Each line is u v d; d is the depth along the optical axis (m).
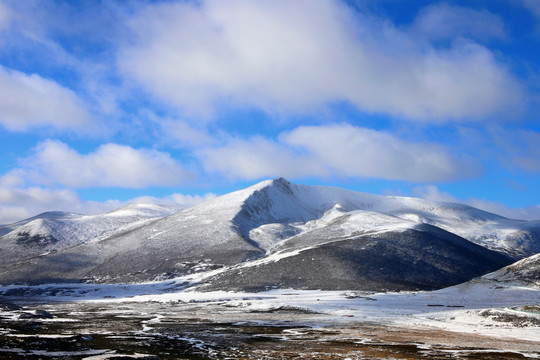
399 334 49.53
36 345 35.03
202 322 62.41
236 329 54.16
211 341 43.84
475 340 44.91
